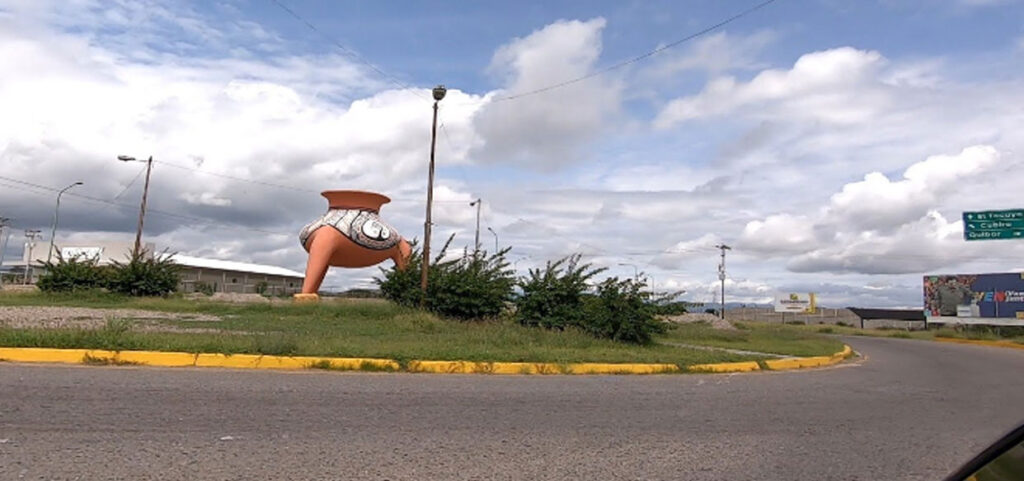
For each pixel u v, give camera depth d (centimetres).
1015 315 5341
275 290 6794
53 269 3222
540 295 2069
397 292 2461
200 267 7800
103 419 673
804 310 8869
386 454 603
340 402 839
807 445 721
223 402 794
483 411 832
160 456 558
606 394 1036
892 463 653
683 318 5075
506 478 549
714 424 821
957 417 967
